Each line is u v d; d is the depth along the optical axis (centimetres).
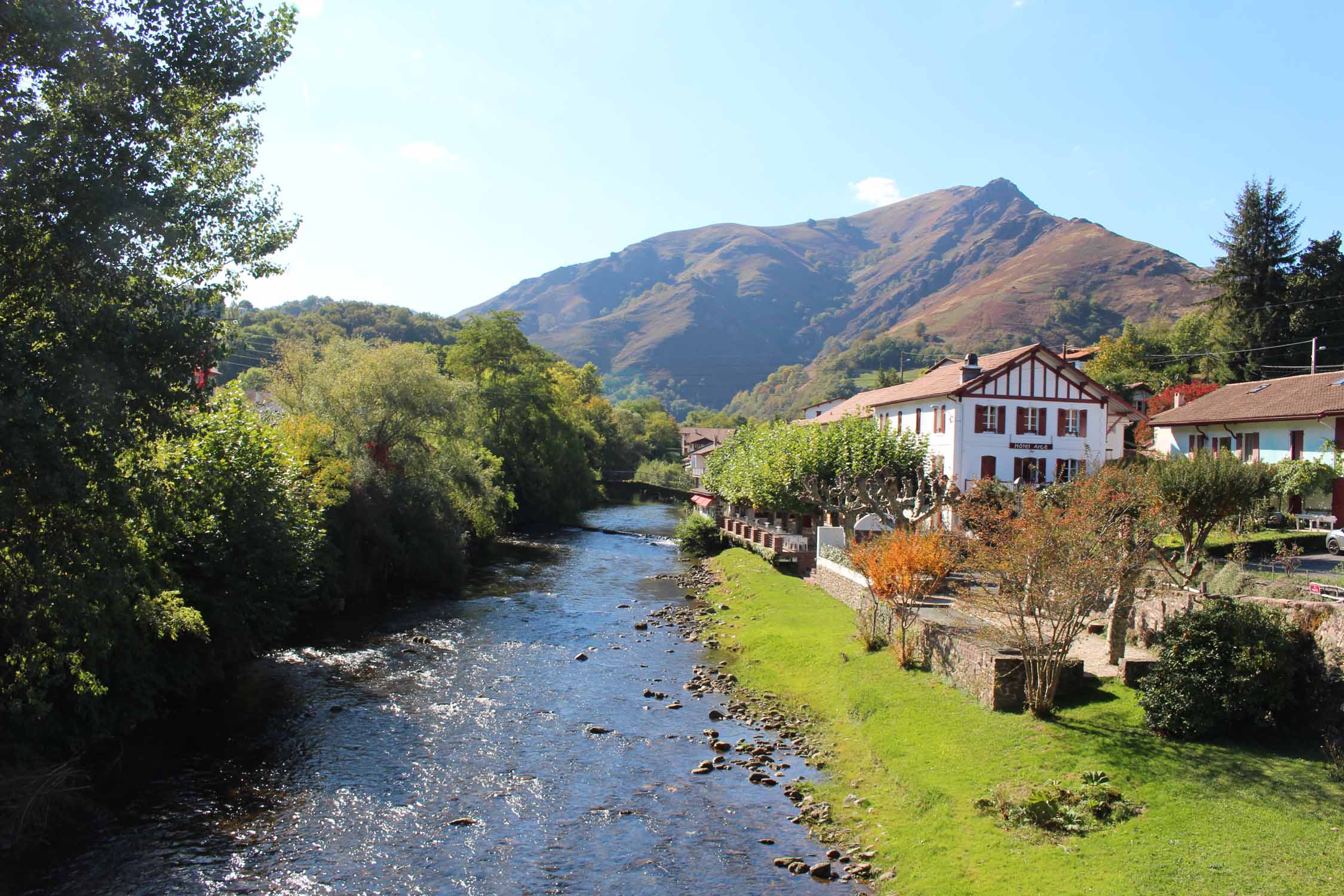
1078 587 1611
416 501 3688
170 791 1562
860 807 1506
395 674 2341
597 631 2964
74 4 1165
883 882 1245
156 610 1777
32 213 1196
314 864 1311
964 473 4550
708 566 4669
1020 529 1738
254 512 2200
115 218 1221
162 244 1321
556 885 1259
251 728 1884
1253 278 5803
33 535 1188
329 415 3681
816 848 1385
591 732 1920
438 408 4044
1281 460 3638
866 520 3969
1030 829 1265
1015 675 1717
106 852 1333
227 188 1519
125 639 1738
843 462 4059
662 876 1289
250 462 2214
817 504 3750
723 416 18288
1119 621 1847
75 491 1134
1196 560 2127
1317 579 2161
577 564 4622
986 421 4588
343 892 1231
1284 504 3438
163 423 1305
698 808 1535
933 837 1309
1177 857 1115
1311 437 3616
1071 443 4681
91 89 1238
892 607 2256
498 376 7038
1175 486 2108
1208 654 1461
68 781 1505
